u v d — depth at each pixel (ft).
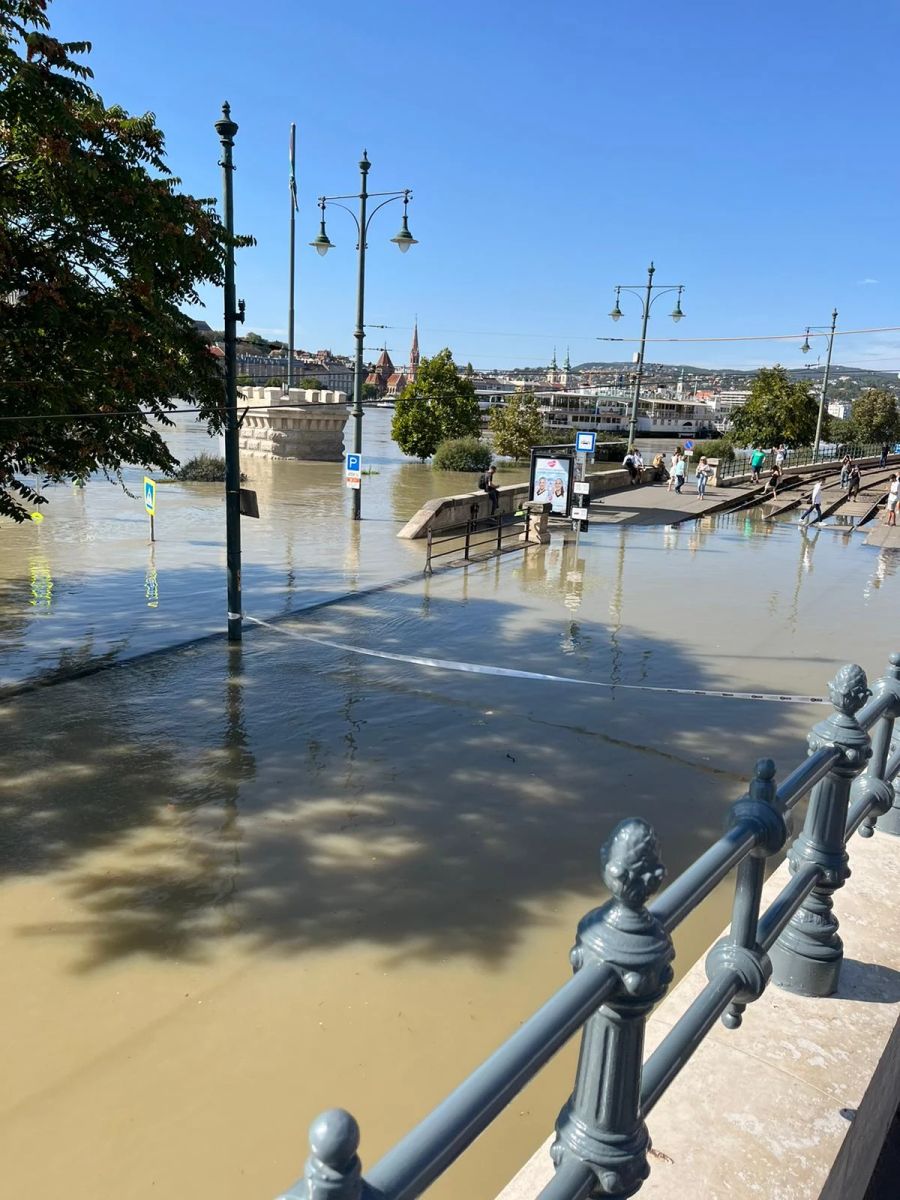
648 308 127.54
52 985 18.89
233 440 43.93
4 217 33.19
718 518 108.06
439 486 132.26
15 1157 14.51
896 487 106.11
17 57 30.42
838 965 9.41
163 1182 14.10
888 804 11.28
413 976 19.56
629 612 55.42
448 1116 4.09
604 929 5.40
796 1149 7.39
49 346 34.65
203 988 18.94
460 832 26.27
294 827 26.22
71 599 54.44
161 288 38.70
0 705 35.65
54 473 38.93
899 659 10.96
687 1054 6.70
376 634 48.24
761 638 50.31
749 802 7.62
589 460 92.17
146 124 36.09
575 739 33.99
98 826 25.95
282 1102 15.87
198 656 43.21
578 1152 5.64
